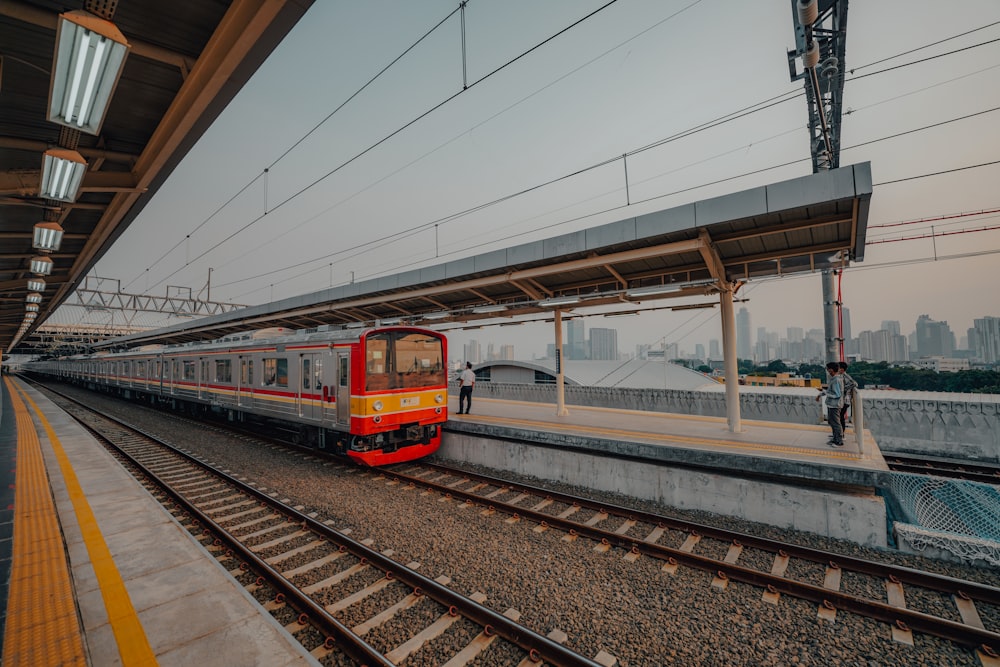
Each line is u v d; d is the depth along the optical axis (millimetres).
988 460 9570
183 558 4578
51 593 3826
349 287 13195
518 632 3838
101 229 9383
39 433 11703
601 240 8039
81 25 3117
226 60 4242
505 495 7883
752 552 5566
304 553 5602
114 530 5262
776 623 4152
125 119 5906
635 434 8883
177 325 27016
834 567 5121
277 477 9047
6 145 5695
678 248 7488
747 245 7781
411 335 9812
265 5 3611
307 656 3146
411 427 9812
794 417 12078
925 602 4461
